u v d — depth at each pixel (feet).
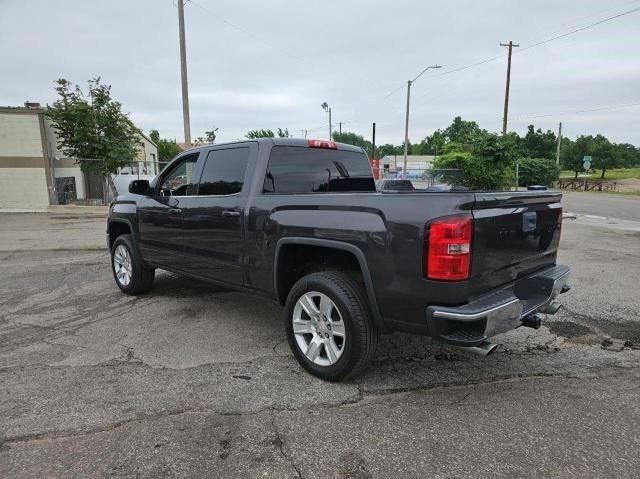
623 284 21.15
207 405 10.33
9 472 7.99
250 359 12.91
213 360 12.82
